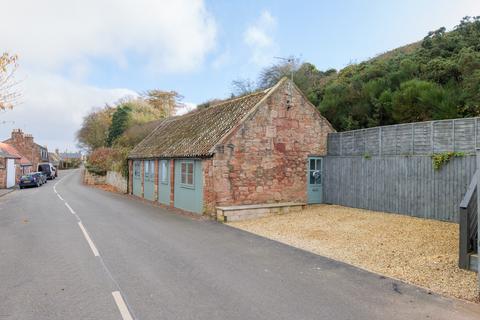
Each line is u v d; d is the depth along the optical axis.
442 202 11.62
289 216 14.47
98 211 17.02
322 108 21.02
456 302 5.71
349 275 7.14
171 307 5.57
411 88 15.95
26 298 5.93
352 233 10.82
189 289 6.36
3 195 27.55
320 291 6.26
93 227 12.55
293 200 16.53
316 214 14.48
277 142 16.16
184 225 13.12
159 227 12.66
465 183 10.98
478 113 13.97
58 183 42.44
